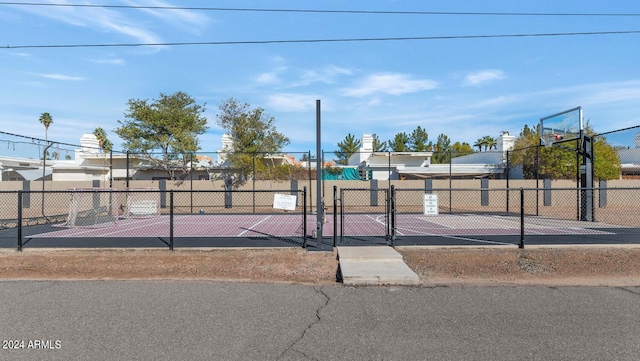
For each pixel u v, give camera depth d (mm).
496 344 4750
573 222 17859
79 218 20406
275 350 4586
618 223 17406
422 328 5289
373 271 8102
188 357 4395
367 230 15008
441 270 8688
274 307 6195
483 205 28438
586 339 4906
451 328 5289
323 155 25062
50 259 9664
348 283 7625
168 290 7180
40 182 27469
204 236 13438
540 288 7320
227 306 6234
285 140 30422
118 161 36938
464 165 37000
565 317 5727
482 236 13016
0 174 32000
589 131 30594
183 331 5168
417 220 19297
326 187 28375
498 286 7480
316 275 8609
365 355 4449
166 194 27547
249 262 9367
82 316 5762
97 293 6980
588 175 18344
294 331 5180
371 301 6527
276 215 23375
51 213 24703
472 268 8789
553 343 4781
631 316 5766
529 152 34094
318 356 4422
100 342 4809
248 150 28594
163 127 31250
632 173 38812
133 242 12062
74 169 34906
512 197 28672
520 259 9352
